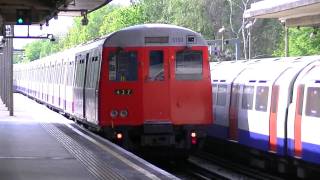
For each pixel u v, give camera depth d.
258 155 16.62
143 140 15.44
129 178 9.95
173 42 15.55
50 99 32.16
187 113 15.56
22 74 61.53
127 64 15.48
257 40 60.31
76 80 20.72
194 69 15.62
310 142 12.80
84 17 25.58
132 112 15.45
